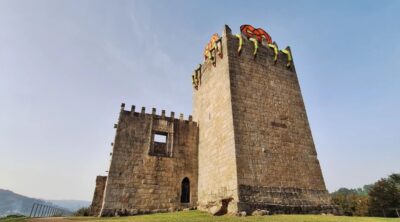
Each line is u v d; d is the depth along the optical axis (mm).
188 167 26562
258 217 15508
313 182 21516
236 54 24828
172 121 28266
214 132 24312
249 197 18031
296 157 22016
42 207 30609
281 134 22516
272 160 20750
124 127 25781
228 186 19578
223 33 26031
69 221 17109
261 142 21156
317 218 14867
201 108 28969
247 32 26750
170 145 26906
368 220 13883
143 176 24344
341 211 20719
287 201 19141
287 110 24219
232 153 20031
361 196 52000
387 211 42250
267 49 26984
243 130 21031
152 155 25641
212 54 27250
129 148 25062
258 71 24922
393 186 45000
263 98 23594
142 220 15820
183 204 24609
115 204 22312
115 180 23234
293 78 26672
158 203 23781
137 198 23266
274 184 19688
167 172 25438
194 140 28203
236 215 16688
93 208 23703
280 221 13297
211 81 27172
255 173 19469
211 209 19578
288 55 27562
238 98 22469
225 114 22547
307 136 23734
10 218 20328
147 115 27359
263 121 22328
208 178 23734
